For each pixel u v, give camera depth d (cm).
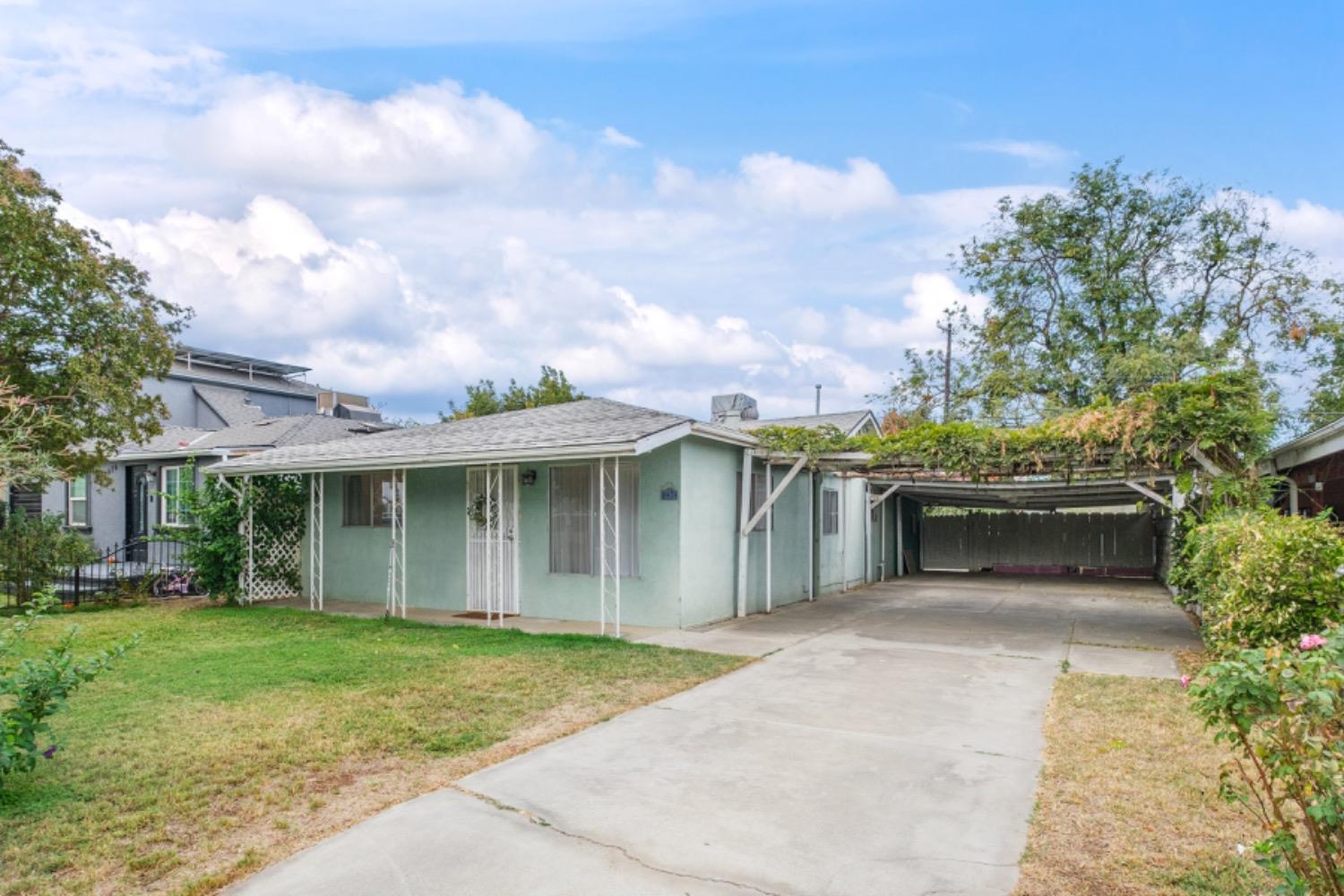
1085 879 350
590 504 1105
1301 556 603
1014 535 2139
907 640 965
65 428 1262
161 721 592
